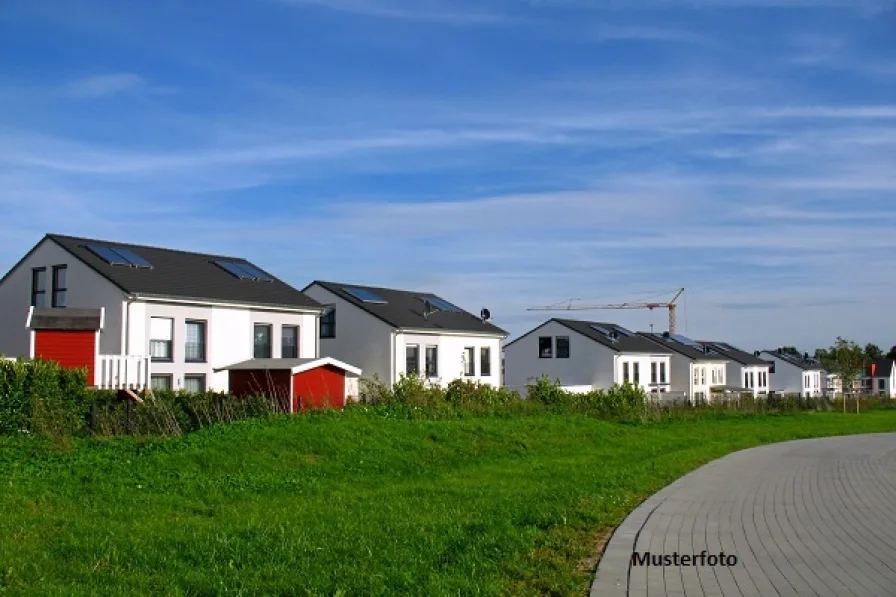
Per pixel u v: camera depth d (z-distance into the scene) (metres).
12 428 15.86
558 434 22.47
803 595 7.33
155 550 8.31
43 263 30.55
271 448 15.80
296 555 8.23
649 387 59.22
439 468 16.39
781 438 28.11
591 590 7.45
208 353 30.61
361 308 40.38
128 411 17.97
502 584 7.32
